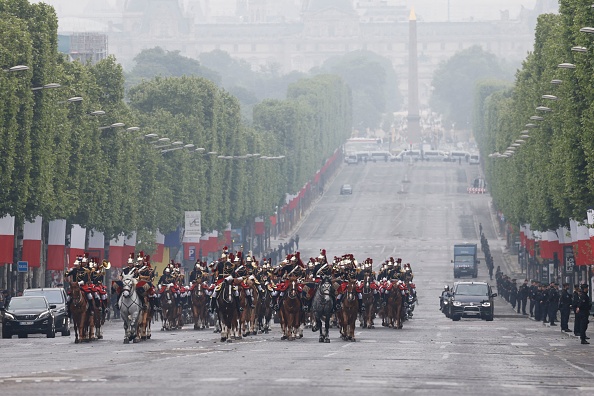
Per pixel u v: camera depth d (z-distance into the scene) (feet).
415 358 535.60
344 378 408.05
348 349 597.52
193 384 374.84
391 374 432.25
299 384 380.58
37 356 552.00
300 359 505.25
